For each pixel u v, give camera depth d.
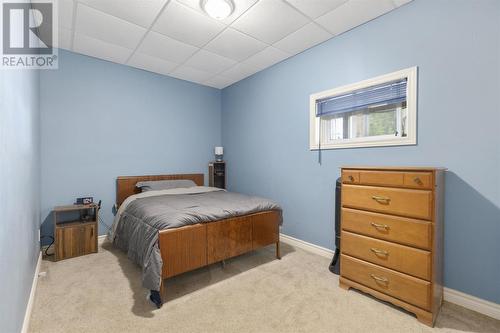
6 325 1.04
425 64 1.96
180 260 1.87
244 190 3.96
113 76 3.29
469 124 1.76
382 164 2.24
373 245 1.80
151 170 3.64
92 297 1.85
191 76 3.84
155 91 3.68
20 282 1.36
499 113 1.64
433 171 1.53
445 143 1.87
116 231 2.77
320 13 2.23
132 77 3.45
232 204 2.47
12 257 1.17
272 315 1.64
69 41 2.73
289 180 3.17
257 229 2.44
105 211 3.22
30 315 1.60
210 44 2.82
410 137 2.04
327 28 2.47
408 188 1.64
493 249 1.67
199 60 3.25
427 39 1.95
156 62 3.31
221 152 4.25
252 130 3.78
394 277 1.69
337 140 2.68
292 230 3.12
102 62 3.20
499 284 1.64
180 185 3.61
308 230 2.92
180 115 3.96
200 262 2.00
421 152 1.99
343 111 2.56
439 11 1.88
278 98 3.32
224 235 2.17
